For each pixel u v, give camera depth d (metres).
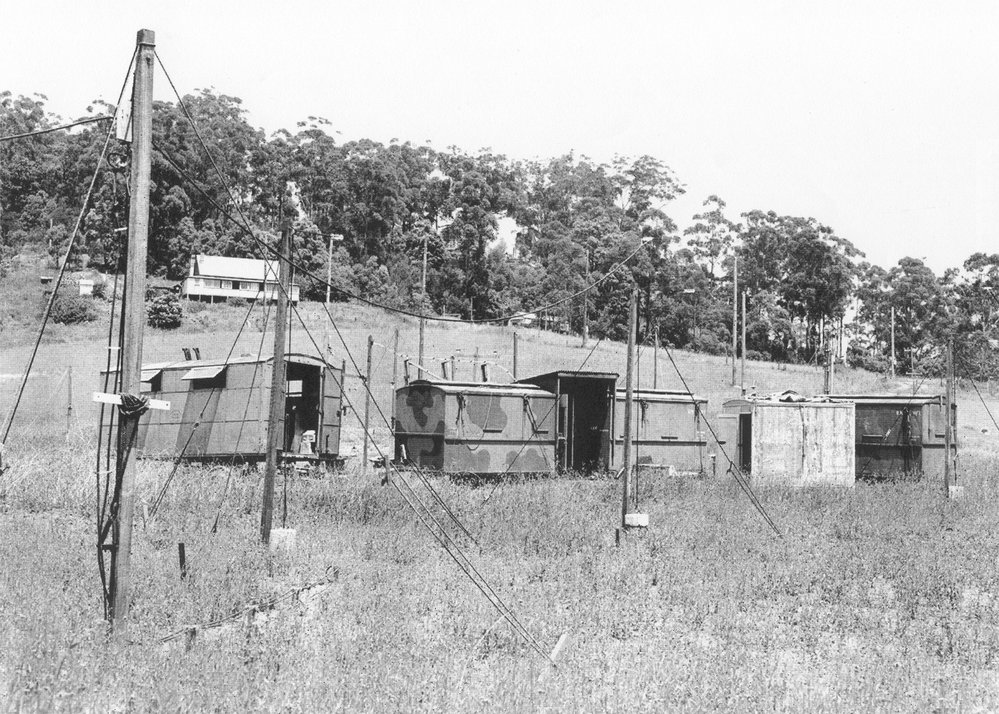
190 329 70.50
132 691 9.73
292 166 112.31
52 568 14.44
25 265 87.81
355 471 26.44
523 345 69.81
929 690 11.50
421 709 9.92
